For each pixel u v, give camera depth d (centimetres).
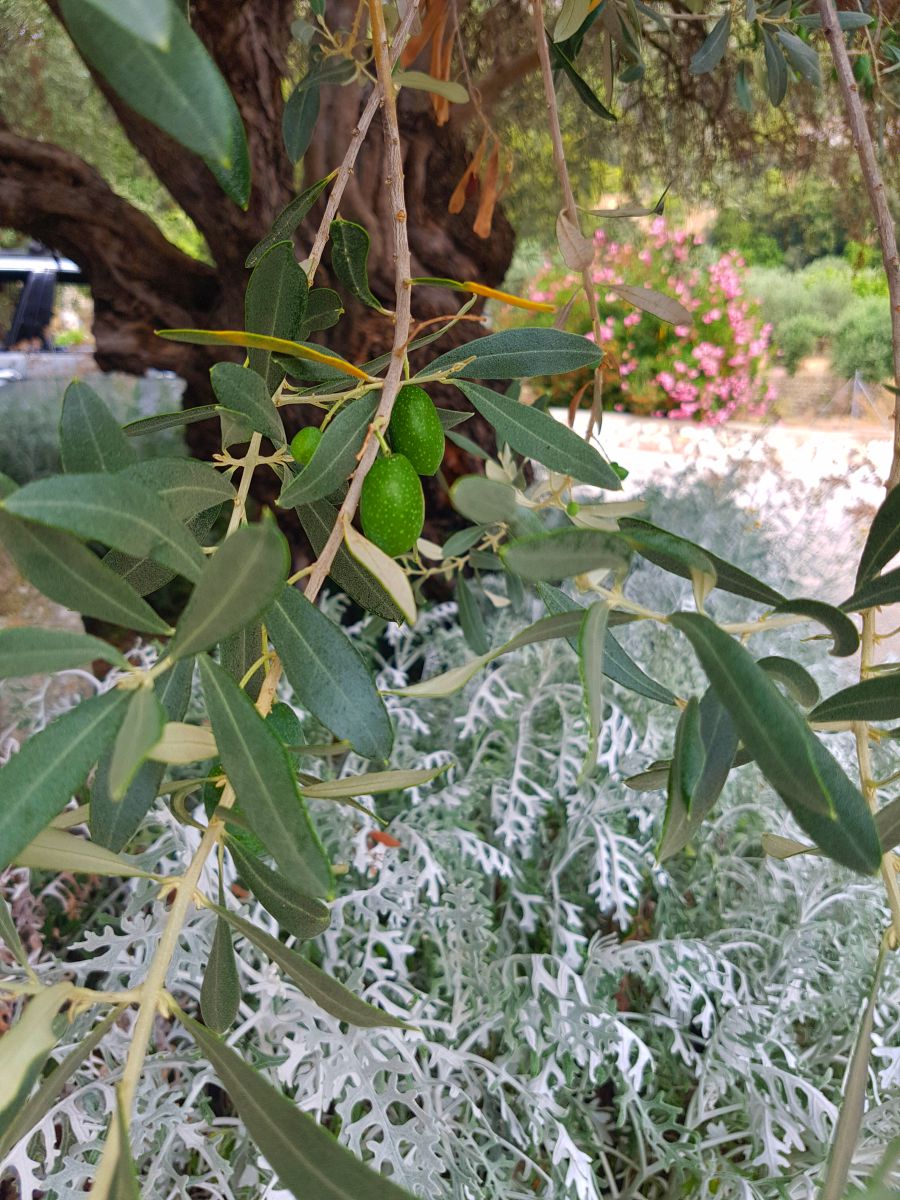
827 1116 50
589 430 34
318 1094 46
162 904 51
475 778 65
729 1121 54
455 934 54
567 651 73
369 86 71
